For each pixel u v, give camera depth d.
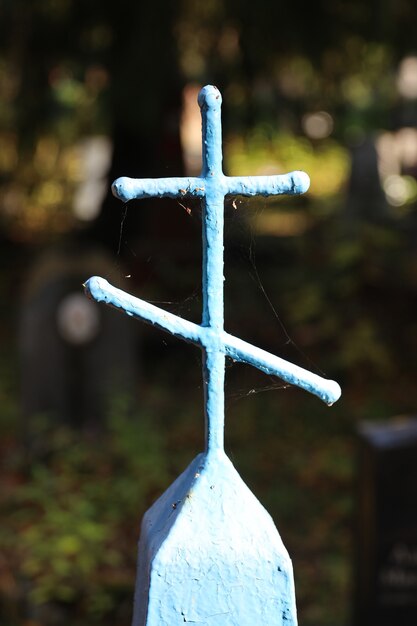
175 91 9.77
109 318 6.91
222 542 1.34
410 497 4.55
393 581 4.61
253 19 8.12
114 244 10.95
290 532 5.96
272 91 10.34
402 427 4.64
